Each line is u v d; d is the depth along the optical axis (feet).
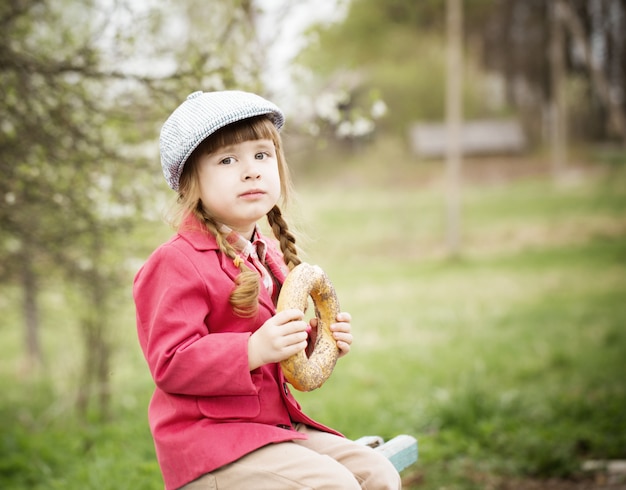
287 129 14.58
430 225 70.18
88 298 18.70
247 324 6.64
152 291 6.52
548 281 43.65
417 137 108.88
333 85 16.20
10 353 38.14
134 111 14.67
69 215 15.67
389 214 75.51
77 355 22.08
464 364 25.66
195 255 6.55
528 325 32.07
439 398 18.99
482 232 65.72
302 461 6.19
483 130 115.24
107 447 15.58
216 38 14.35
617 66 124.57
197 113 6.57
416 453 8.44
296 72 14.06
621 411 17.52
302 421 7.20
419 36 113.60
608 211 67.82
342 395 21.59
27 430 19.01
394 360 27.20
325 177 98.48
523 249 57.67
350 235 68.18
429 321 34.86
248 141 6.65
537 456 14.52
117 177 15.08
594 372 23.18
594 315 32.76
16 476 14.71
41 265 18.11
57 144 14.28
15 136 14.12
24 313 24.32
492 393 19.99
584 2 129.08
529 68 142.31
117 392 22.29
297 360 6.46
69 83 14.23
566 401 18.70
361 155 103.09
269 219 7.47
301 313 6.36
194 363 6.06
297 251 7.86
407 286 46.91
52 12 15.52
